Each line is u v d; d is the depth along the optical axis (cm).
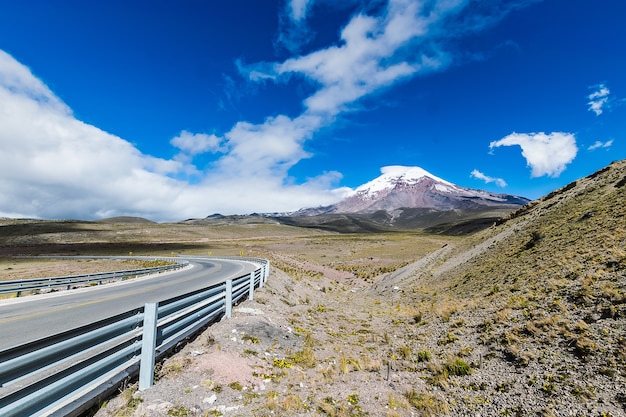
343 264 6694
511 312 1240
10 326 1012
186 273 3272
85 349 453
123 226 19400
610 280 1103
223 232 19812
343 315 1902
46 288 2080
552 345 884
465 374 885
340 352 1113
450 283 2614
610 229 1631
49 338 380
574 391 664
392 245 10206
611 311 908
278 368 814
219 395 605
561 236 2036
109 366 501
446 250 4128
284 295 2000
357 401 716
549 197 3716
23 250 9650
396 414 660
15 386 561
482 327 1238
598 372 698
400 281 3588
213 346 820
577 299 1084
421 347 1216
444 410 704
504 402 699
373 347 1238
